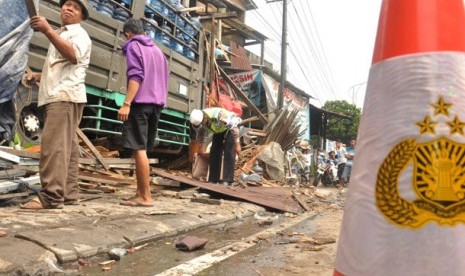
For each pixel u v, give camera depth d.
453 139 1.39
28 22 5.53
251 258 3.34
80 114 4.30
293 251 3.67
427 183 1.38
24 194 4.44
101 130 7.59
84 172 6.49
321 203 9.03
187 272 2.83
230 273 2.87
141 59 4.71
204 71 11.83
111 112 8.16
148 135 5.07
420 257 1.34
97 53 7.22
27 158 5.21
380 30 1.58
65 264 2.69
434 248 1.33
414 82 1.44
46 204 4.06
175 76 9.78
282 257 3.43
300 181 16.48
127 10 8.01
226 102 13.89
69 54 3.99
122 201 4.92
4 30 5.28
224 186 7.48
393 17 1.53
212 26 12.91
